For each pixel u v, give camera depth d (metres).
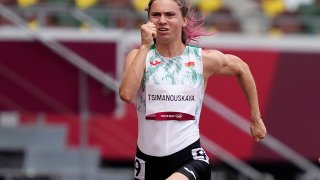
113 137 32.34
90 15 35.47
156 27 15.41
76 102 29.94
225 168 34.38
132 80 15.05
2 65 29.83
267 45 32.47
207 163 15.65
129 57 15.82
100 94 29.84
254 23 37.44
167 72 15.52
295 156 32.47
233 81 31.89
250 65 32.44
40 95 30.02
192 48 15.76
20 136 31.66
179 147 15.49
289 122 32.47
